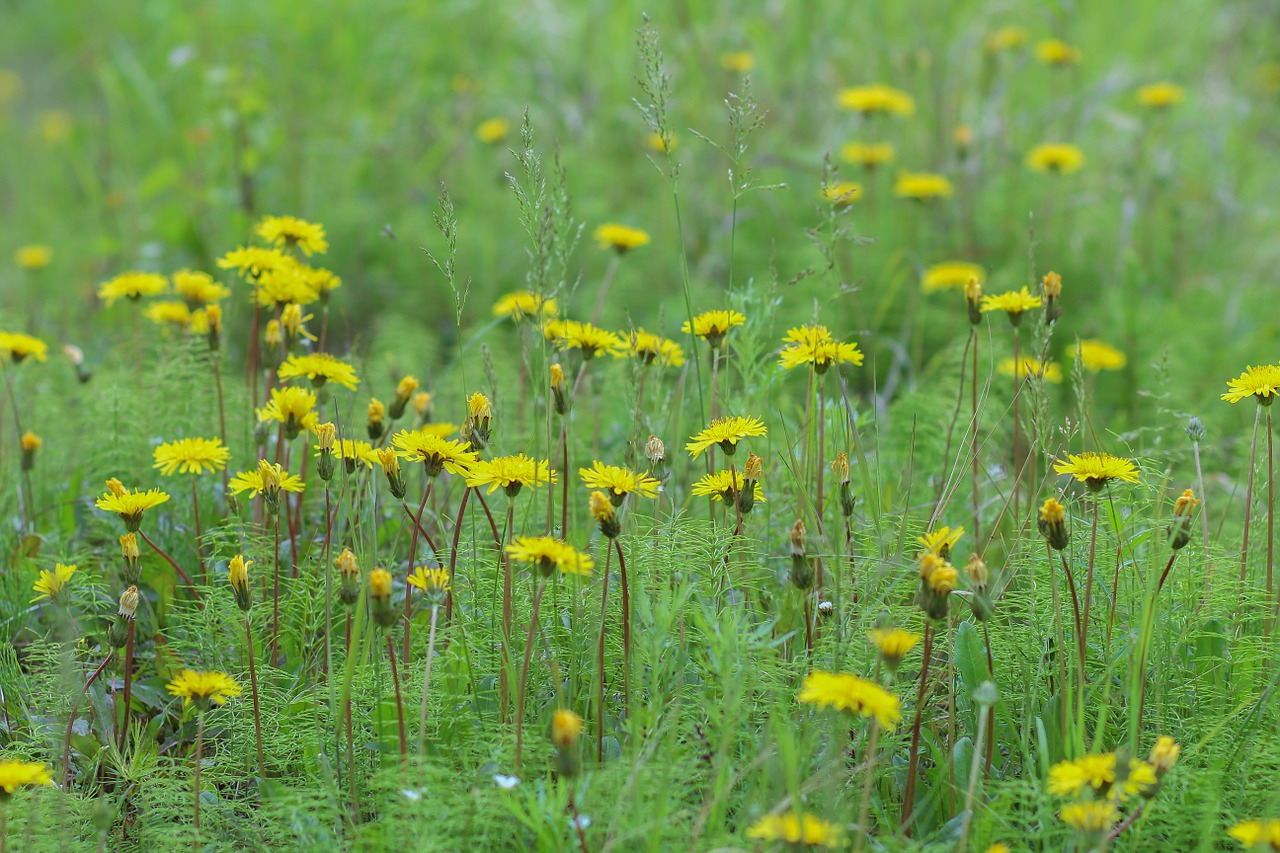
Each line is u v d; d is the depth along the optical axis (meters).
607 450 3.53
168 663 3.25
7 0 10.17
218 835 3.13
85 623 3.30
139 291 3.44
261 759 3.13
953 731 3.14
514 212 5.20
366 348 4.17
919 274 4.40
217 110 5.82
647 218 5.21
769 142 5.63
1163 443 3.60
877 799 3.12
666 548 3.21
